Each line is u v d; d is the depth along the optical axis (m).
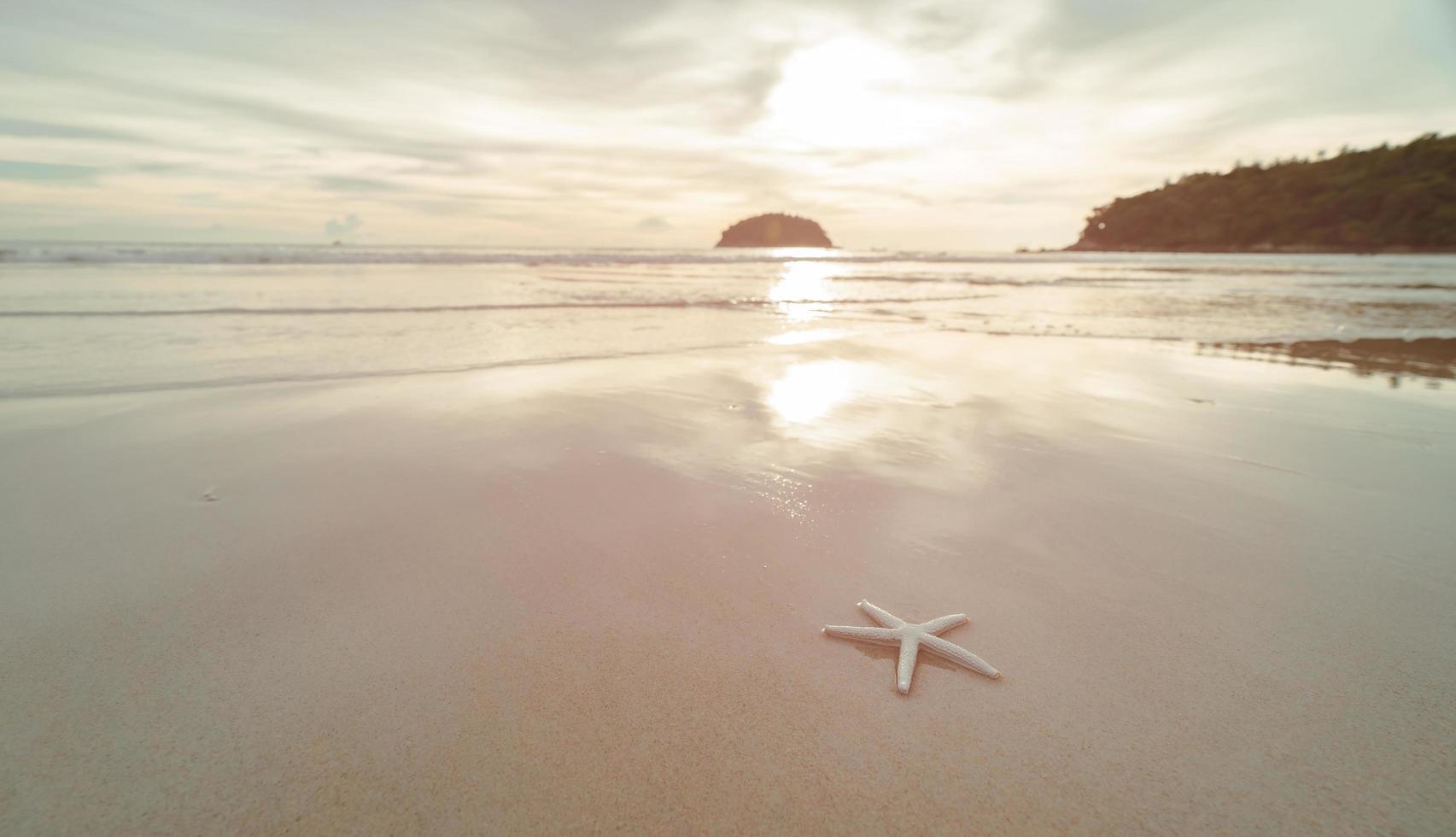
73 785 1.93
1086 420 6.11
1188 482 4.62
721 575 3.28
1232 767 2.10
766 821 1.90
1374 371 8.46
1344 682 2.50
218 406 5.98
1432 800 1.96
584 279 19.58
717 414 6.09
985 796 1.99
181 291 12.78
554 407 6.22
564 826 1.86
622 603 3.00
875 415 6.15
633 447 5.16
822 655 2.66
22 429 5.19
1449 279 24.09
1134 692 2.45
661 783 2.01
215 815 1.86
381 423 5.64
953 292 19.03
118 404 5.93
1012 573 3.35
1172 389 7.41
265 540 3.51
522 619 2.86
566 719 2.26
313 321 10.45
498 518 3.86
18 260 16.59
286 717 2.23
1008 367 8.43
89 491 4.08
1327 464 5.01
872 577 3.29
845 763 2.11
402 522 3.78
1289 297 17.58
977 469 4.82
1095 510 4.12
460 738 2.16
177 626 2.73
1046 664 2.61
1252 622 2.92
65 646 2.56
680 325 11.35
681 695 2.40
